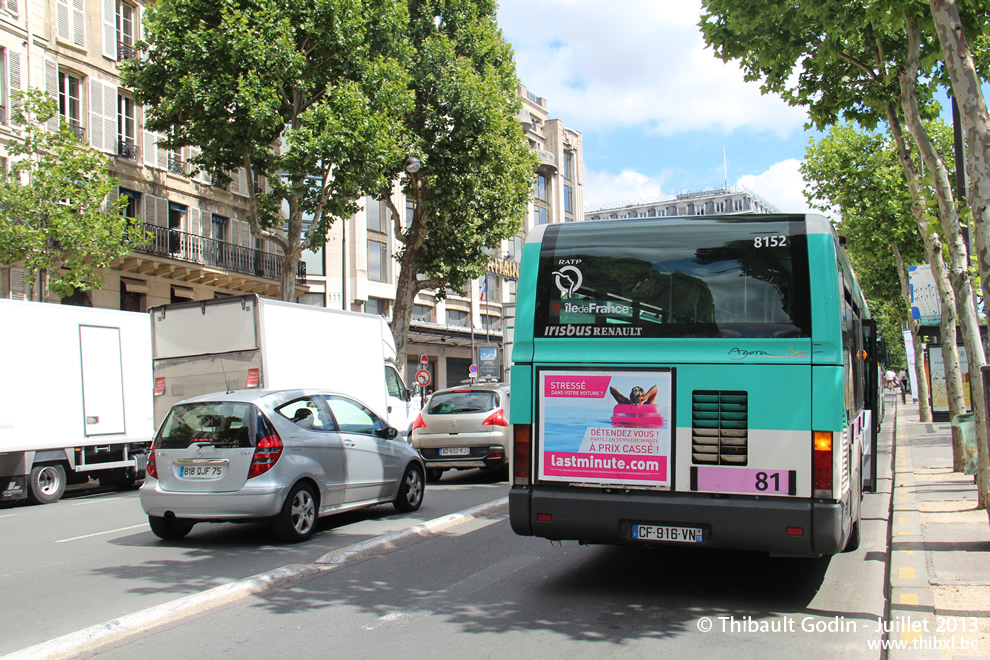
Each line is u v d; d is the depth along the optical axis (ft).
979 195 20.79
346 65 72.64
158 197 94.22
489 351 144.66
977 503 32.45
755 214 19.20
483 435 46.68
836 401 17.88
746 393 18.48
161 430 28.91
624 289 19.76
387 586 21.45
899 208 77.92
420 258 89.76
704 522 18.42
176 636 17.20
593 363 19.70
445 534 29.48
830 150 81.10
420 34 86.74
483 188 85.87
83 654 16.05
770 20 33.96
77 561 25.62
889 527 29.27
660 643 16.34
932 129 75.05
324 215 73.31
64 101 84.17
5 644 16.75
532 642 16.44
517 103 92.07
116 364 50.06
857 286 29.96
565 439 19.80
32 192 62.08
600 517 19.20
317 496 29.35
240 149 69.26
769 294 18.69
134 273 90.99
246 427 27.73
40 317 45.50
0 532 32.78
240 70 68.13
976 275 31.65
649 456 19.08
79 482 49.93
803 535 17.71
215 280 101.04
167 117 68.33
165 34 66.74
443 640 16.65
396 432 34.88
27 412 44.11
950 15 20.95
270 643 16.61
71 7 84.28
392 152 73.10
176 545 28.25
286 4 68.39
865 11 29.78
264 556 25.88
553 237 20.66
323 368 48.24
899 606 17.93
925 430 78.02
